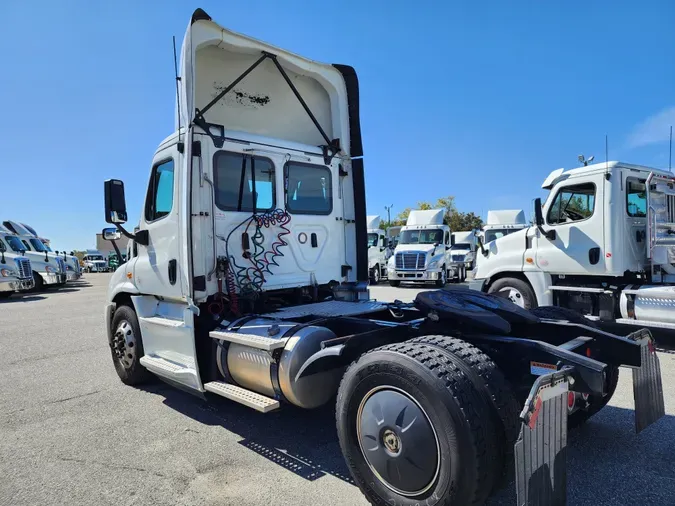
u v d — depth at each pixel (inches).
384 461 107.4
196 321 172.6
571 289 303.0
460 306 138.2
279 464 142.2
